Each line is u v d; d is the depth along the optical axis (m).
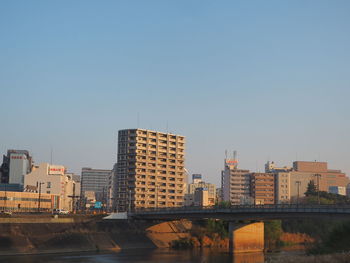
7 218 148.12
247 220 166.88
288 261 72.81
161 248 174.00
